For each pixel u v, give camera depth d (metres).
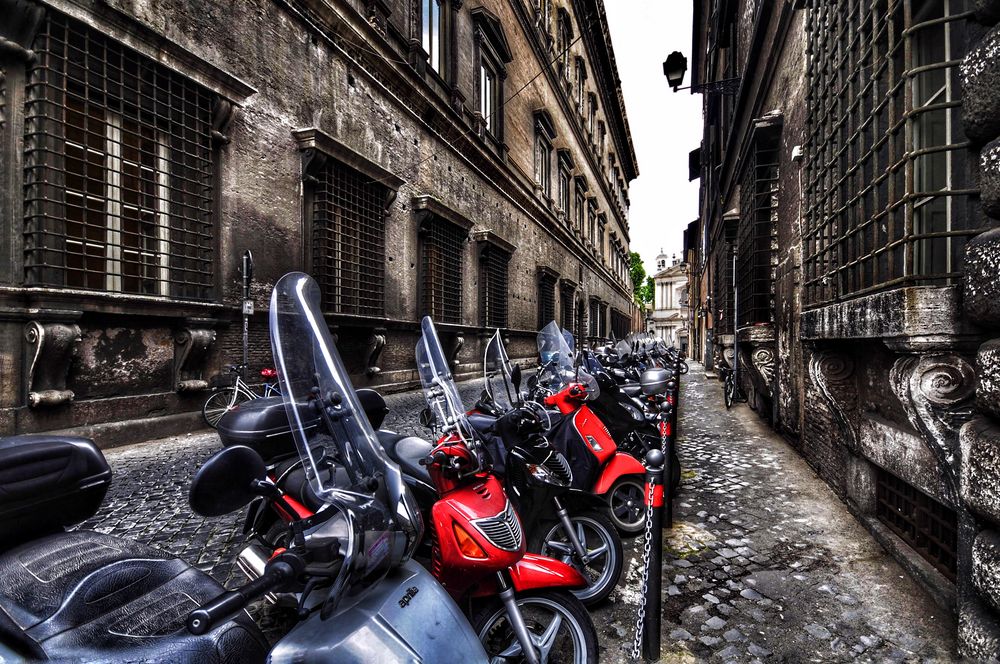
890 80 2.76
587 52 31.75
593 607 2.74
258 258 7.83
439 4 14.11
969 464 1.98
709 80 17.33
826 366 3.91
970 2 2.27
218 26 7.25
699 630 2.49
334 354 1.69
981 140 2.11
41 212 5.28
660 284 81.75
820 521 3.83
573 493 2.82
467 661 1.54
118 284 6.19
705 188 23.06
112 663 1.44
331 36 9.57
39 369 5.16
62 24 5.42
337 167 9.39
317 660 1.35
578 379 3.94
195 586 1.84
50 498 1.75
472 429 2.37
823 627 2.48
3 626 1.41
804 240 4.62
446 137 13.97
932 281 2.71
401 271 11.64
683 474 5.23
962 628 2.15
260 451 2.38
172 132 6.62
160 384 6.43
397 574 1.63
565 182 26.86
